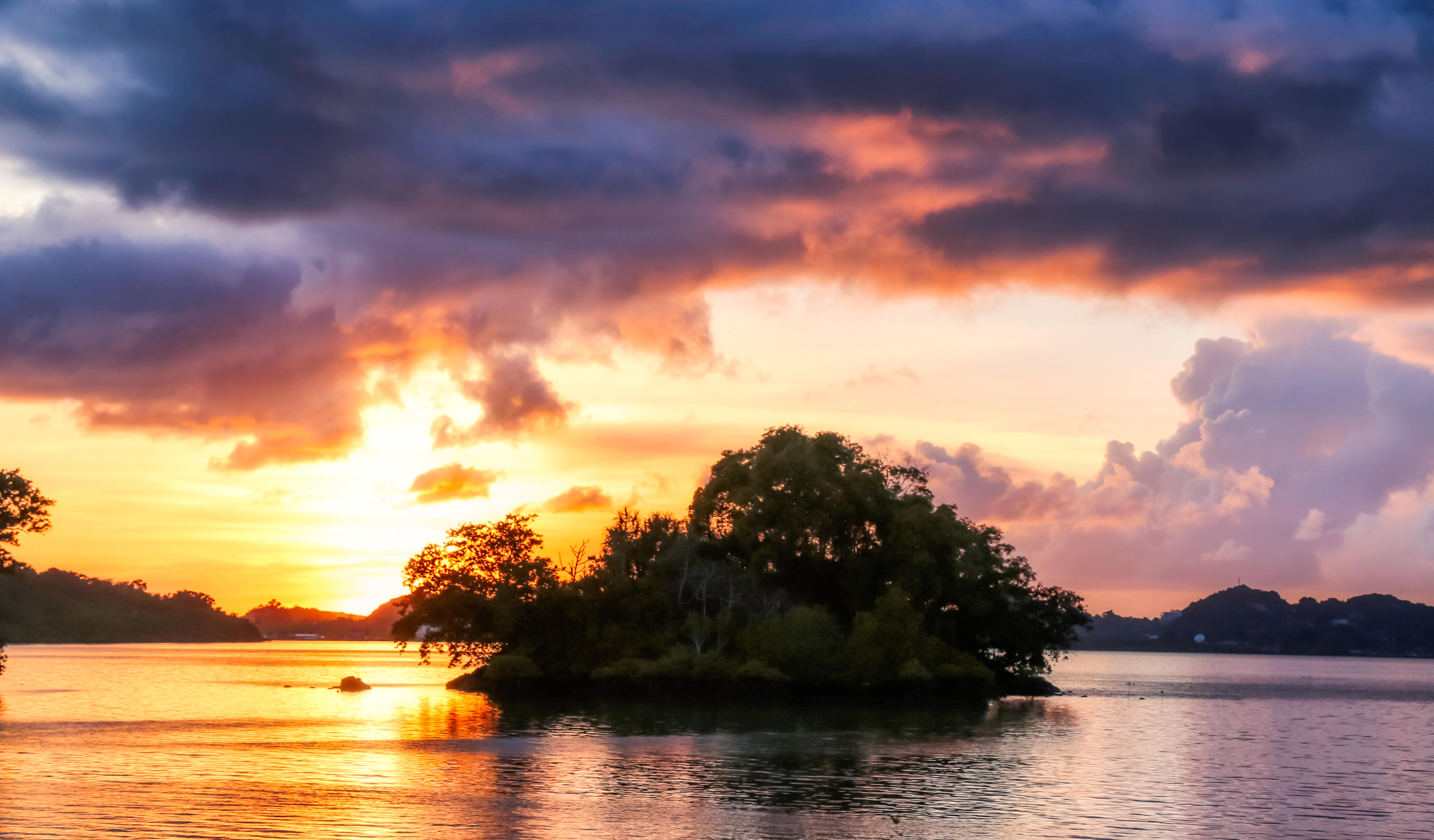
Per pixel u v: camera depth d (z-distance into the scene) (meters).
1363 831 47.56
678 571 126.12
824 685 118.25
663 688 114.88
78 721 87.88
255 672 198.50
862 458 139.38
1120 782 60.03
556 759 64.94
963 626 135.88
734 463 136.50
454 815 47.00
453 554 129.88
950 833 45.12
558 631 124.88
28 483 112.38
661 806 49.84
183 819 44.88
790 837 43.75
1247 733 93.25
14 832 41.97
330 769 59.44
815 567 128.88
